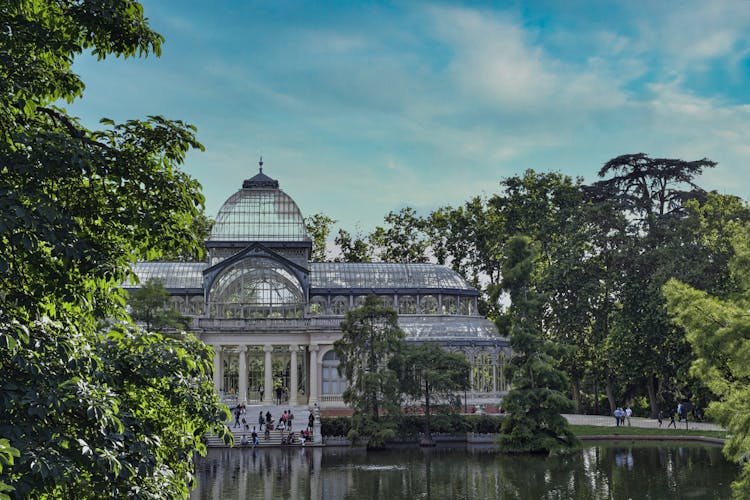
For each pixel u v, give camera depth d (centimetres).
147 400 2408
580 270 12494
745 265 4072
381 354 9419
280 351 12356
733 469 6800
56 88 2197
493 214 14888
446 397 9288
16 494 1780
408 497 5803
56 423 2008
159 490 2195
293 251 12925
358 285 13000
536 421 8294
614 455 7975
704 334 3919
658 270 10738
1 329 1783
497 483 6341
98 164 2148
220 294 12194
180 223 2392
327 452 8681
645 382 12531
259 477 6781
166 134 2350
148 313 9338
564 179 14450
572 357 12538
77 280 2114
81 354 2038
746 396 3862
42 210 1891
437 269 13475
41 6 2220
